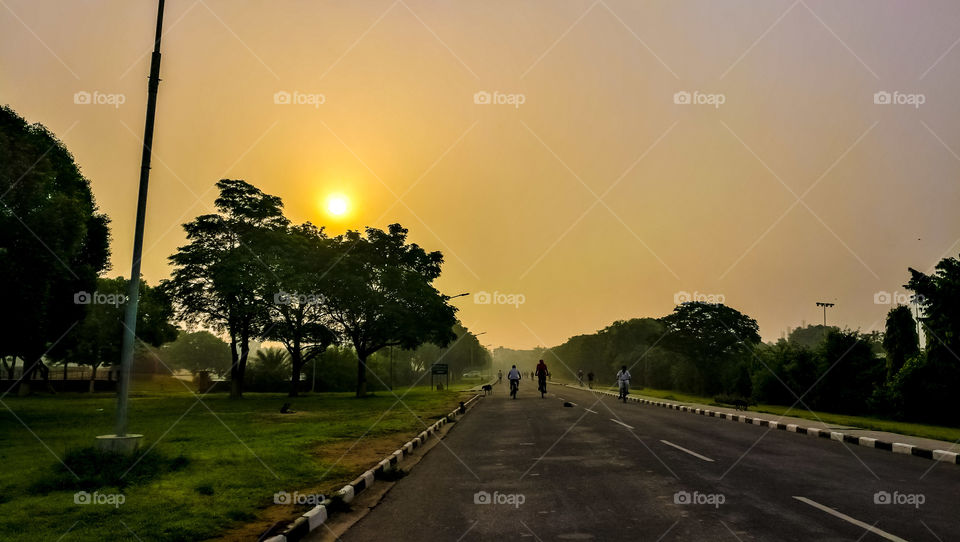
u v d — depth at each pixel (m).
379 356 87.12
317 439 14.40
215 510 6.96
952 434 14.80
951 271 22.73
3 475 9.15
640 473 9.72
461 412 25.98
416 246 44.66
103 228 29.23
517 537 6.09
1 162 19.78
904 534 5.93
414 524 6.78
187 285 35.62
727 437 15.21
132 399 36.94
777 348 36.62
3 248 19.69
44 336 22.42
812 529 6.13
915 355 25.73
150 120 11.40
